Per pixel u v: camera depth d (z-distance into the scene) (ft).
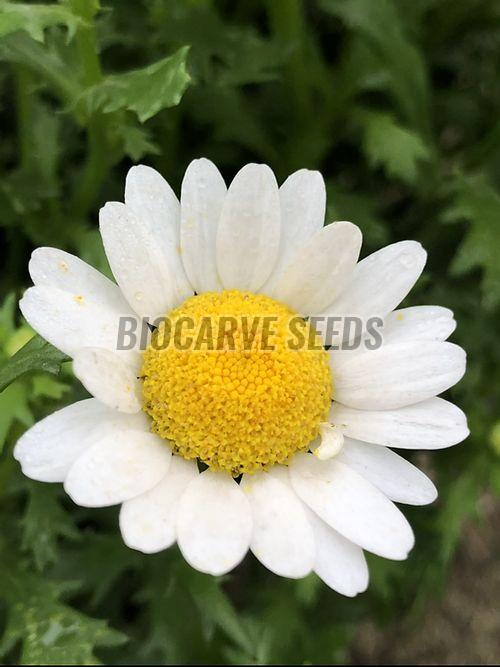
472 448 0.21
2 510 0.20
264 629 0.20
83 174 0.21
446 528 0.20
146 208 0.15
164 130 0.23
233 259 0.15
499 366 0.23
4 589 0.18
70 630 0.18
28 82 0.21
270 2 0.21
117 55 0.23
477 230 0.20
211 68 0.22
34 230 0.21
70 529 0.18
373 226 0.22
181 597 0.20
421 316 0.15
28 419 0.16
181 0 0.20
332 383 0.15
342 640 0.22
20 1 0.21
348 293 0.15
